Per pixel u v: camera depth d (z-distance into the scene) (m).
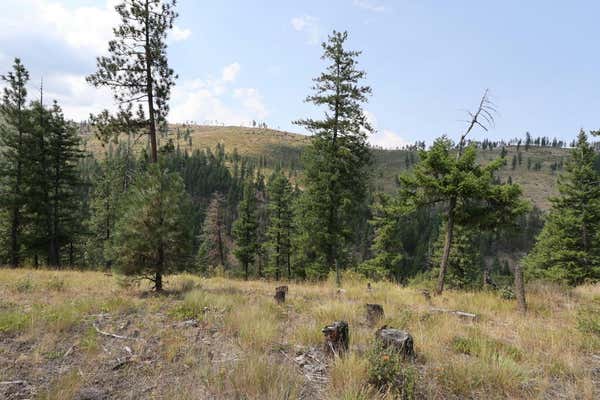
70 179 24.00
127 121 11.96
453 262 29.28
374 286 12.80
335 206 16.19
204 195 92.44
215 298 8.20
